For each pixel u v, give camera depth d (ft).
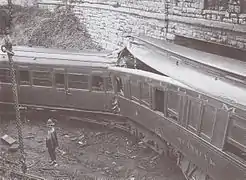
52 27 70.23
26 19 73.41
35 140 45.01
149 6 51.98
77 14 69.05
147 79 37.83
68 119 48.70
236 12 39.50
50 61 46.37
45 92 47.75
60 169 38.73
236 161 27.14
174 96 34.47
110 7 60.34
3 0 75.41
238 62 35.40
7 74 48.16
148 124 39.81
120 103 44.04
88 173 38.09
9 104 49.78
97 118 47.06
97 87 45.11
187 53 39.40
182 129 33.83
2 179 33.53
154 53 42.47
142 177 37.09
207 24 42.98
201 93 30.45
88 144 43.96
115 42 60.90
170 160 39.50
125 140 44.47
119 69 42.11
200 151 31.53
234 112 27.02
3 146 43.39
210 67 34.14
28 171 37.93
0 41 59.77
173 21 48.32
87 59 45.91
